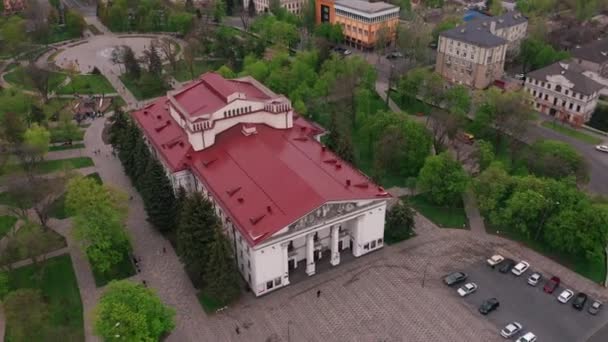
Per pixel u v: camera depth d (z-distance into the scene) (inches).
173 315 3828.7
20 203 4849.9
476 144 5954.7
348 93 7052.2
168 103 5885.8
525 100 6535.4
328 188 4458.7
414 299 4365.2
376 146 6018.7
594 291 4451.3
